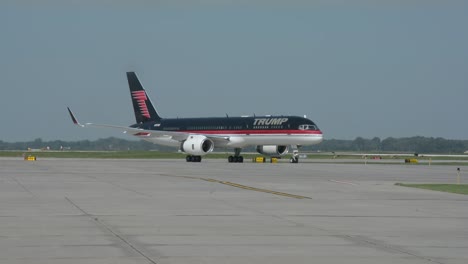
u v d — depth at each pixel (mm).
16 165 135500
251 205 53688
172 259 30562
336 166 140875
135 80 186500
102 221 43156
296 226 41500
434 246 34562
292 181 84750
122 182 80688
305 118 158375
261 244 34719
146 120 185500
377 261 30500
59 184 76625
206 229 39938
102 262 29641
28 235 37094
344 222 43500
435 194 65938
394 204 55375
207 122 170125
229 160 168000
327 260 30688
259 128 160500
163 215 46562
